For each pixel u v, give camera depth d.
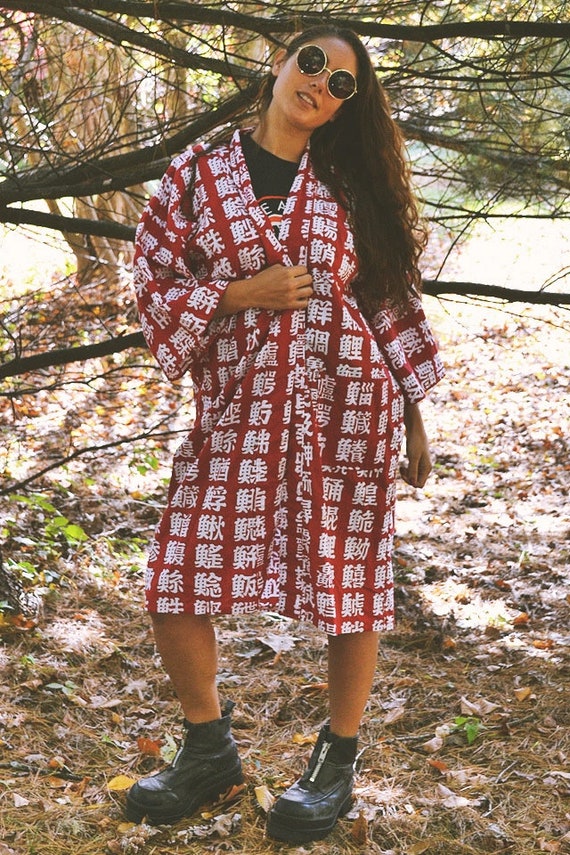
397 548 5.21
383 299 2.40
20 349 4.14
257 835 2.38
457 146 4.16
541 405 8.86
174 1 3.31
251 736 2.99
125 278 8.03
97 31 3.44
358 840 2.38
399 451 2.35
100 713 3.06
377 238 2.34
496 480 7.01
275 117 2.28
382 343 2.41
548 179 4.12
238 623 3.88
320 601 2.25
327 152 2.35
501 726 3.05
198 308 2.19
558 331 10.62
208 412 2.28
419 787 2.68
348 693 2.38
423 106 4.13
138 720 3.03
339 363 2.25
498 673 3.54
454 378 9.85
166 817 2.38
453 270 11.10
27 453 6.38
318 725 3.09
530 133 4.00
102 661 3.40
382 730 3.04
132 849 2.28
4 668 3.21
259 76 3.53
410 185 2.43
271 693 3.28
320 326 2.25
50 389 4.25
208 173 2.28
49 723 2.96
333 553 2.28
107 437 7.08
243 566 2.24
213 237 2.22
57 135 4.39
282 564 2.30
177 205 2.26
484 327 10.97
